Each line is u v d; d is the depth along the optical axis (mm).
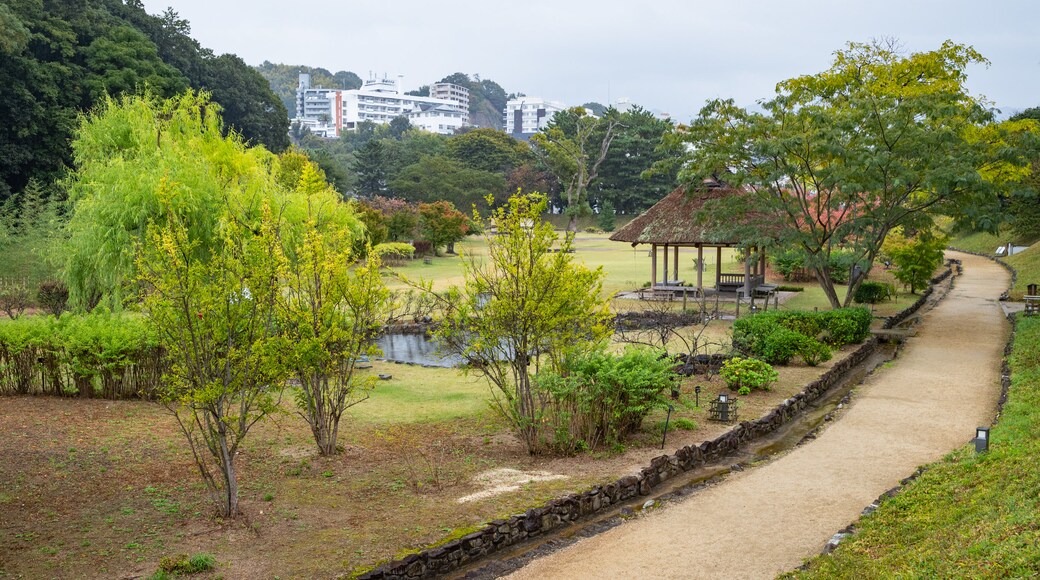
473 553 7777
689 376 15961
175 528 7957
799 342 17016
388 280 35219
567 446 11055
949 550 6480
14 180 43281
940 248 31484
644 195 85875
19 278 28594
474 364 14094
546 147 82438
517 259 11125
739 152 23562
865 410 13586
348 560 7195
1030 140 20984
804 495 9414
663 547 7914
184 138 22438
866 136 22000
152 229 8812
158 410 12664
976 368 17172
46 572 6828
